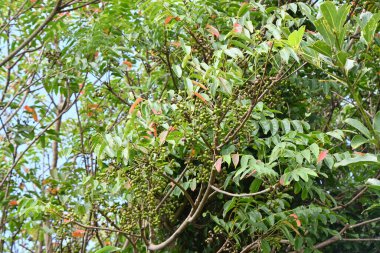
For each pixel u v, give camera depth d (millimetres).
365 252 6930
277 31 3961
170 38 5625
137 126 4223
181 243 6047
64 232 5020
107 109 6934
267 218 4770
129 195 4715
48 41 6398
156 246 4773
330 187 6609
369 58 4461
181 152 4676
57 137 6395
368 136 2682
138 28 5711
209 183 4309
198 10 5301
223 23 5406
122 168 4496
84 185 4938
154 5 5027
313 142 4398
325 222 4930
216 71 4062
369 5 6059
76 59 5672
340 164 2752
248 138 4703
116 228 4820
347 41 5500
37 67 6301
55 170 5875
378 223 6863
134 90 6312
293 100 6129
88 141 6188
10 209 6625
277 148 4223
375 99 6996
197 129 4047
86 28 6004
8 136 6297
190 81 4000
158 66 6148
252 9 5715
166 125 4188
